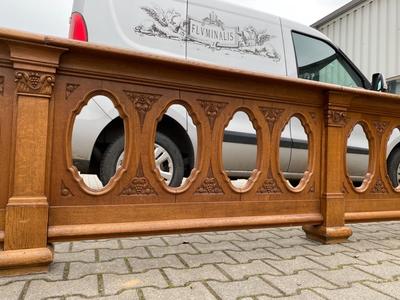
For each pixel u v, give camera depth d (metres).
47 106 1.66
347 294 1.54
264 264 1.95
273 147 2.30
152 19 3.04
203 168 2.07
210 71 2.01
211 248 2.29
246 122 3.42
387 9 6.98
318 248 2.32
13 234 1.59
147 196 1.91
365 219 2.61
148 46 2.99
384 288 1.62
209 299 1.44
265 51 3.55
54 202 1.71
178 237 2.62
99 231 1.76
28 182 1.62
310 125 2.43
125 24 2.93
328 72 3.98
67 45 1.63
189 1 3.24
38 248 1.64
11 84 1.62
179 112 3.09
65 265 1.83
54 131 1.71
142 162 1.90
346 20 7.96
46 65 1.64
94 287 1.53
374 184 2.70
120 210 1.84
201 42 3.23
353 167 4.07
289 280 1.70
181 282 1.63
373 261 2.05
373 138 2.71
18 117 1.61
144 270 1.79
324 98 2.46
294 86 2.32
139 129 1.90
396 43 6.78
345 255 2.17
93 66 1.77
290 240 2.56
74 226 1.73
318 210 2.46
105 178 2.85
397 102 2.74
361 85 4.27
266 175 2.27
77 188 1.75
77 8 2.86
